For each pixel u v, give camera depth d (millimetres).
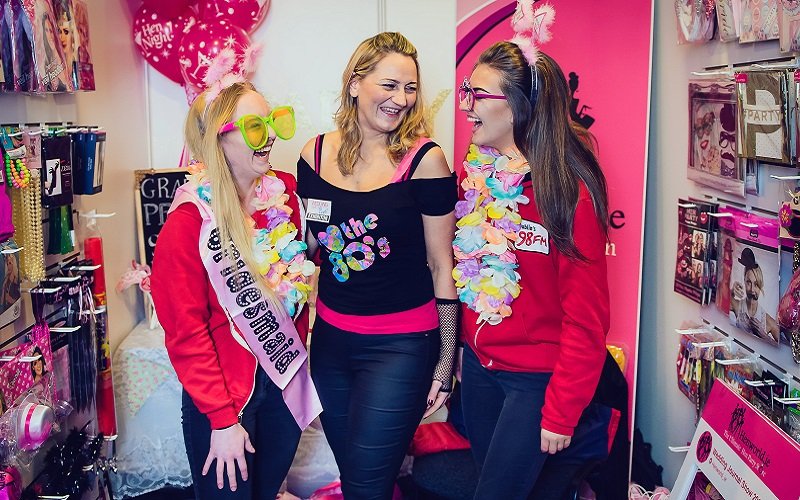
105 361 2883
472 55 3320
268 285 2105
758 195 2244
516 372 2182
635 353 3057
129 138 3414
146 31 3350
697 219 2600
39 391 2285
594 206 2010
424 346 2254
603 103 3072
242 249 2043
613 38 3051
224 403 1990
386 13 3512
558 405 2045
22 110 2359
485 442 2316
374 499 2275
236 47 3166
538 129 2021
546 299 2131
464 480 2730
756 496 1914
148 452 3145
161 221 3469
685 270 2693
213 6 3254
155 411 3137
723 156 2391
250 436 2113
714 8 2455
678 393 2871
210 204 2025
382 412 2217
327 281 2301
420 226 2221
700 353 2586
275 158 3600
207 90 2080
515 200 2094
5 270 2094
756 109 2094
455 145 3395
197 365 1997
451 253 2281
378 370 2230
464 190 2250
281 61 3570
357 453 2246
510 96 2018
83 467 2574
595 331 2018
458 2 3309
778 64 2098
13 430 2084
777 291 2104
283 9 3535
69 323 2570
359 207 2168
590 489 2871
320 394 2342
